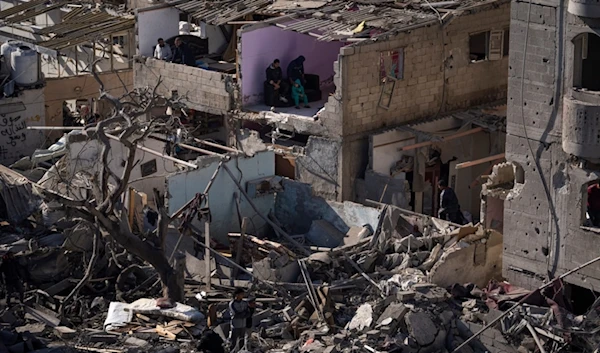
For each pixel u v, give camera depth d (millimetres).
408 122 67625
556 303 49625
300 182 63219
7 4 87562
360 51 64375
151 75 73312
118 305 52781
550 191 50719
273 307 53562
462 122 68875
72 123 79562
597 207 51062
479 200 69375
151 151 63062
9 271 54000
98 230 53562
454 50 68250
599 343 47188
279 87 69438
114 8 82125
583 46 49250
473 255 53812
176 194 60281
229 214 62062
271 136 70000
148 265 57375
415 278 53125
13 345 49219
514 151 51781
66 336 51094
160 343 50500
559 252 50906
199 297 54344
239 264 58250
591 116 47781
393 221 58719
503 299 50719
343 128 65062
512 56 50812
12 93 75062
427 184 68000
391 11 68750
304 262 55562
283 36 70438
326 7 70438
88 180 63031
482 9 68625
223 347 48719
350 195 66438
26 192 63219
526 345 48344
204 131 72938
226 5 73188
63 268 56688
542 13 49344
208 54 75750
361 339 49219
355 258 56156
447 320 50219
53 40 76812
